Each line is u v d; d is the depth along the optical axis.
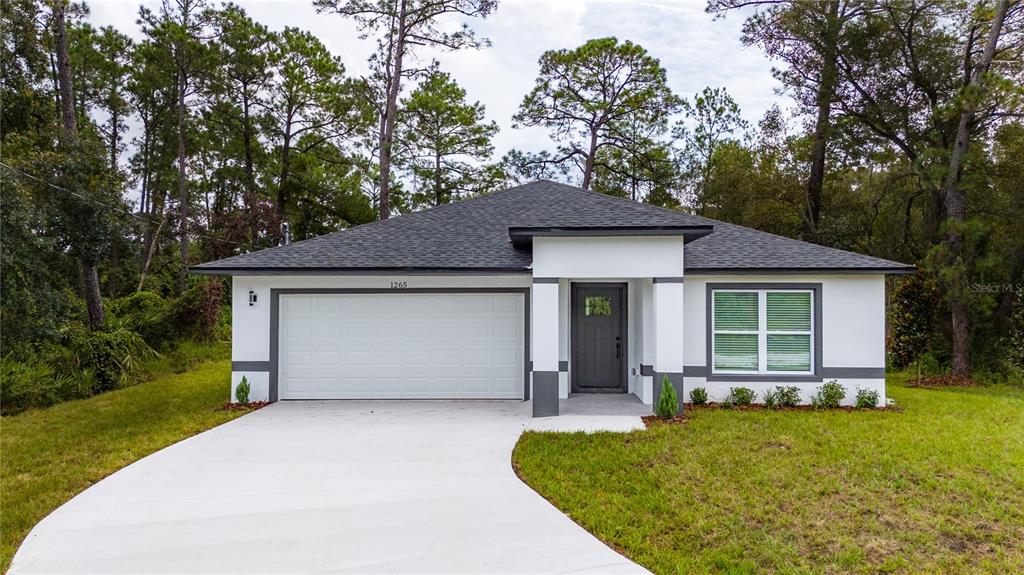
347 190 30.95
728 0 21.06
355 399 12.21
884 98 19.48
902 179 21.20
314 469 7.29
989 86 15.20
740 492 6.34
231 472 7.18
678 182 31.19
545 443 8.35
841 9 20.23
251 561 4.84
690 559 4.94
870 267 10.93
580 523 5.64
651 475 6.87
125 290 26.36
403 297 12.28
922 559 4.96
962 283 15.60
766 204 23.42
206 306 21.06
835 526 5.54
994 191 17.44
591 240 10.40
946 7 17.98
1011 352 16.23
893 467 7.09
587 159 30.61
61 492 6.69
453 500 6.20
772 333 11.35
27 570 4.73
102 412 11.79
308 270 11.40
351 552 5.00
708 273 11.12
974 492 6.31
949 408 11.05
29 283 13.78
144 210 32.03
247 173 29.89
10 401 12.47
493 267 11.39
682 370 10.28
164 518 5.75
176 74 27.61
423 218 14.18
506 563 4.82
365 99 26.42
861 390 11.14
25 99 17.38
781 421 9.65
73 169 15.75
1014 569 4.78
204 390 14.21
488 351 12.28
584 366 12.74
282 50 28.75
